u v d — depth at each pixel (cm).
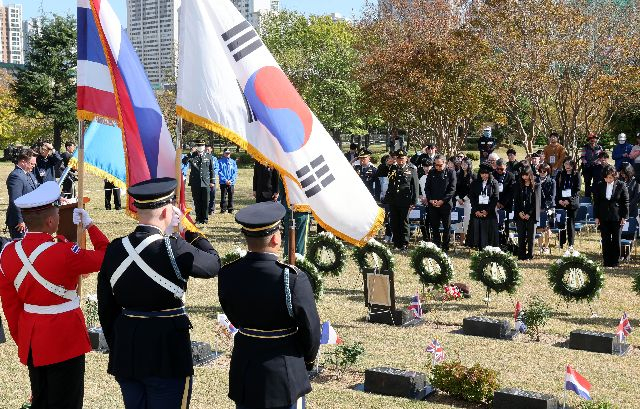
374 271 1180
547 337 1128
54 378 595
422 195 2031
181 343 534
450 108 3438
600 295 1315
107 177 833
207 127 730
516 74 3120
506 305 1305
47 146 2009
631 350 1059
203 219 2225
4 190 3375
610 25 3103
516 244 1791
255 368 507
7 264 594
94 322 1061
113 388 832
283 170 739
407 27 4059
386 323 1182
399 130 4850
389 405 796
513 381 898
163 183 543
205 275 532
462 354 1013
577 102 3188
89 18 767
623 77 3047
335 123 5716
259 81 741
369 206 765
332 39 5969
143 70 771
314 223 2175
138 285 521
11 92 6438
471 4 3700
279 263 513
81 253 588
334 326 1160
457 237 2020
